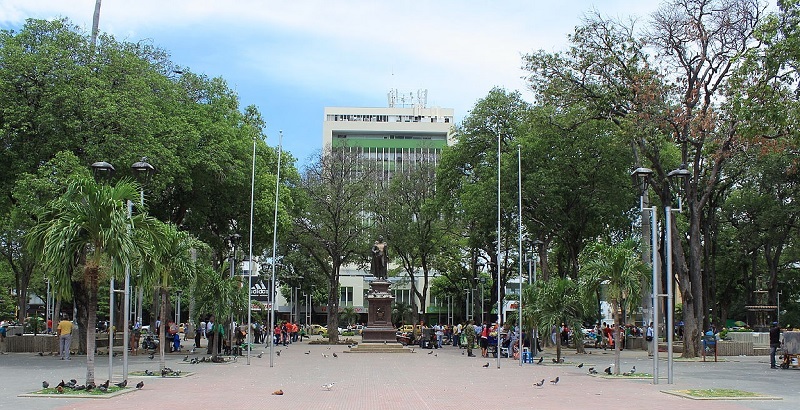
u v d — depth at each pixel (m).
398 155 127.44
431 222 61.44
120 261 18.45
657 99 36.78
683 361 35.12
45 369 26.27
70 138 31.80
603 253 24.58
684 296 37.97
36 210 28.34
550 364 32.22
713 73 36.44
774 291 54.97
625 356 39.53
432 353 43.94
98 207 18.27
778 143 32.00
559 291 31.48
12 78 31.19
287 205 50.16
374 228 61.16
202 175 38.62
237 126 44.19
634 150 38.88
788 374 26.55
